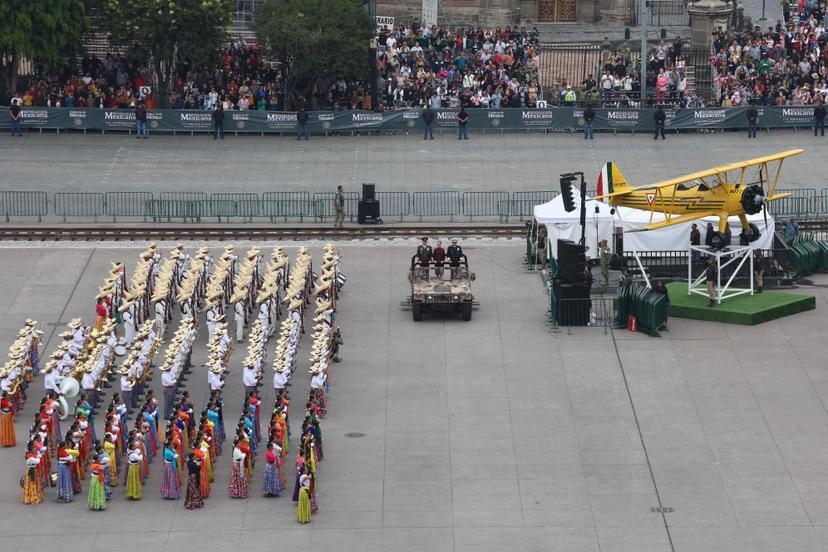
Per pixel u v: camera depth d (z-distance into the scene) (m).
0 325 87.62
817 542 64.44
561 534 65.06
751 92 122.12
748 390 78.50
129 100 120.81
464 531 65.31
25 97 120.25
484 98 121.50
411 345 84.69
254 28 121.38
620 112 119.88
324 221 104.88
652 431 74.38
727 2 129.88
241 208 105.88
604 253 91.50
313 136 119.88
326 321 82.12
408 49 126.25
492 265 96.94
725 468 70.69
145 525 65.69
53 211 105.94
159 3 117.44
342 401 77.81
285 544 64.19
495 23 138.25
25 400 77.88
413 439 73.69
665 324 86.06
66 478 67.44
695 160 114.12
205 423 69.62
